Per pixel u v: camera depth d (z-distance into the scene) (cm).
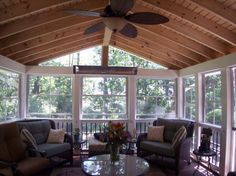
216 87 545
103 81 706
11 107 596
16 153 419
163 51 625
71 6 425
